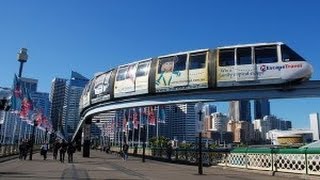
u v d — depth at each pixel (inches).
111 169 1091.3
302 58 1213.1
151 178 809.5
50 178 733.3
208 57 1323.8
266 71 1229.7
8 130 2738.7
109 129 4173.2
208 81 1304.1
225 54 1298.0
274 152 1001.5
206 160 1419.8
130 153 2837.1
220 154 1316.4
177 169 1175.6
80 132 3006.9
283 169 960.9
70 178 746.2
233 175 974.4
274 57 1234.0
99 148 4655.5
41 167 1074.7
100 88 1775.3
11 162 1311.5
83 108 2044.8
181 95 1391.5
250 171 1090.7
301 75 1198.3
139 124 2770.7
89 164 1342.3
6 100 997.8
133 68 1573.6
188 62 1368.1
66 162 1424.7
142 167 1243.2
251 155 1108.5
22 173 834.2
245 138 7273.6
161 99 1456.7
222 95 1299.2
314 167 858.8
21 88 1857.8
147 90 1480.1
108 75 1732.3
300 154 905.5
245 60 1264.8
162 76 1430.9
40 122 2719.0
